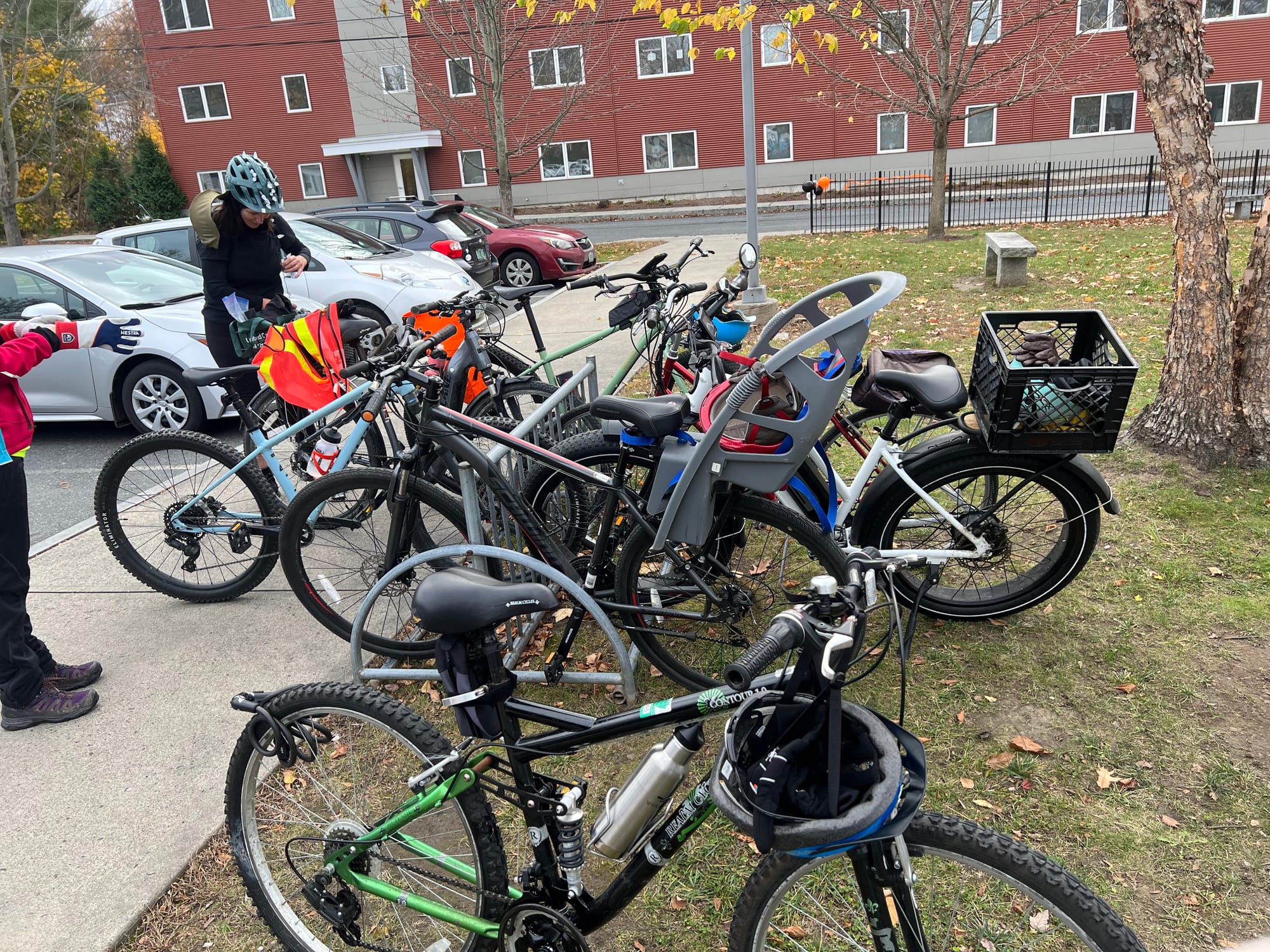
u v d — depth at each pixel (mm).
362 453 4379
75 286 6676
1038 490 3395
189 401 6566
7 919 2457
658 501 2951
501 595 1837
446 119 25766
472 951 2057
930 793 2691
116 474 4012
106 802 2885
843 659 1432
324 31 27469
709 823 2674
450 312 3771
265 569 4086
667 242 17859
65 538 5016
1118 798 2613
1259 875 2336
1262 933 2174
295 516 3422
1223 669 3113
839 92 25922
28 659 3264
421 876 2076
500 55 20391
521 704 1954
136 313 6594
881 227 17578
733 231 20016
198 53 28047
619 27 26688
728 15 6176
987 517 3213
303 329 3631
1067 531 3271
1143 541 3943
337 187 29469
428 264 9203
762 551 3385
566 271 14039
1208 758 2730
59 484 6082
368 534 3691
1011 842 1591
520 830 2688
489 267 13055
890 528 3312
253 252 4914
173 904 2521
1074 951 1938
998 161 26203
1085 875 2371
